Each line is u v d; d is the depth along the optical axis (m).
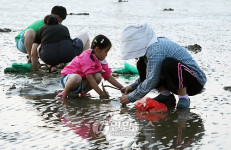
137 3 33.62
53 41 9.55
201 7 30.44
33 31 10.59
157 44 6.68
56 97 7.54
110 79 8.06
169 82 6.64
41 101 7.25
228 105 6.85
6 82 8.61
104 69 7.95
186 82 6.68
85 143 5.18
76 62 7.72
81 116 6.38
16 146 5.07
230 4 32.34
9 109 6.70
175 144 5.13
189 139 5.30
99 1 34.22
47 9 26.14
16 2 30.53
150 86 6.68
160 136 5.44
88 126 5.88
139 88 6.82
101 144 5.14
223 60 10.94
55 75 9.48
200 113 6.46
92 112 6.61
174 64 6.53
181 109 6.74
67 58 9.70
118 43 13.76
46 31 9.64
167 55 6.70
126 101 6.91
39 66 10.60
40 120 6.14
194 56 11.59
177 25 19.73
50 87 8.24
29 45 10.51
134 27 6.71
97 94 7.86
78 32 16.25
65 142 5.21
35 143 5.17
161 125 5.92
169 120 6.15
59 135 5.48
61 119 6.20
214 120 6.08
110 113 6.57
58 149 4.97
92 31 16.64
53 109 6.75
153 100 6.78
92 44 7.57
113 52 12.24
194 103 7.04
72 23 19.55
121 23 19.86
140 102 6.80
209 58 11.26
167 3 33.66
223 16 24.48
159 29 18.02
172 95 7.16
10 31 16.38
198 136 5.41
